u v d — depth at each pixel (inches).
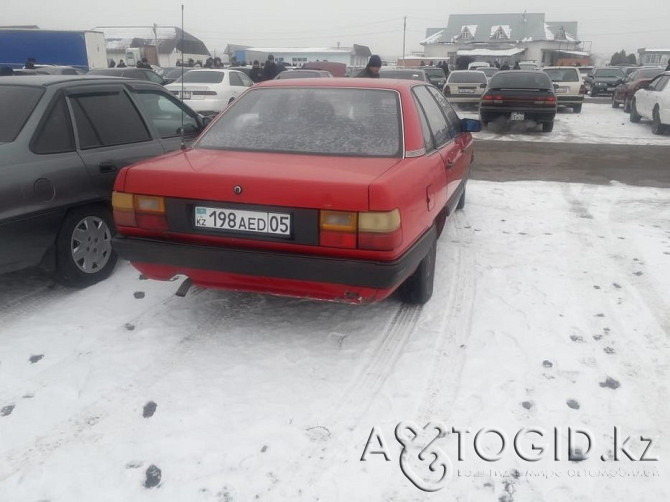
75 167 156.2
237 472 98.5
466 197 279.9
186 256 124.7
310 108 149.8
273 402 116.3
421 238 135.4
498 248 204.7
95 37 1021.2
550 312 154.6
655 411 114.4
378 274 114.3
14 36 998.4
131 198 127.3
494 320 150.0
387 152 135.6
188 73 546.3
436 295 164.6
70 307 155.0
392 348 136.1
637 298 163.6
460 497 94.0
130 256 130.3
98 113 171.0
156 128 193.0
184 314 151.9
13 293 163.2
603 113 737.0
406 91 154.3
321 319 149.6
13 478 97.2
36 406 114.9
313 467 99.7
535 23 2564.0
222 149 143.4
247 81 570.6
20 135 146.6
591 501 93.7
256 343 138.0
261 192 116.9
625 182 317.7
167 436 107.0
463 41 2551.7
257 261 119.5
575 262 191.5
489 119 547.2
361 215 112.4
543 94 524.4
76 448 104.0
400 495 94.3
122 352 133.7
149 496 93.7
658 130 518.6
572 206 264.2
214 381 123.0
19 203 140.9
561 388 121.2
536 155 409.7
